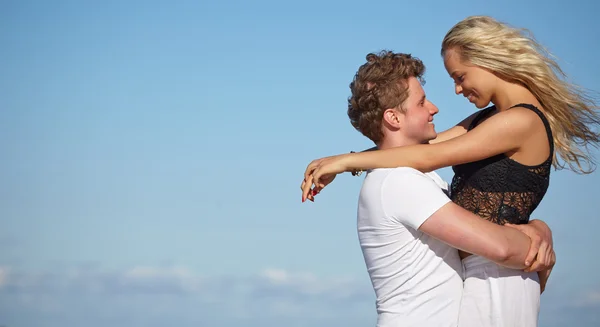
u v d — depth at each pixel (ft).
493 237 9.80
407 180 10.21
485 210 10.39
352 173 11.18
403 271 10.34
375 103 10.75
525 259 9.96
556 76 10.63
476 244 9.80
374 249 10.64
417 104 10.74
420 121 10.73
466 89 10.85
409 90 10.71
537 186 10.39
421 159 10.35
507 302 10.10
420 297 10.26
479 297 10.17
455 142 10.27
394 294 10.44
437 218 9.95
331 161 10.73
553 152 10.53
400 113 10.72
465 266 10.46
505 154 10.37
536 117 10.28
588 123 10.93
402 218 10.19
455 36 10.75
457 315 10.26
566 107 10.68
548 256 10.16
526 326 10.19
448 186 11.60
